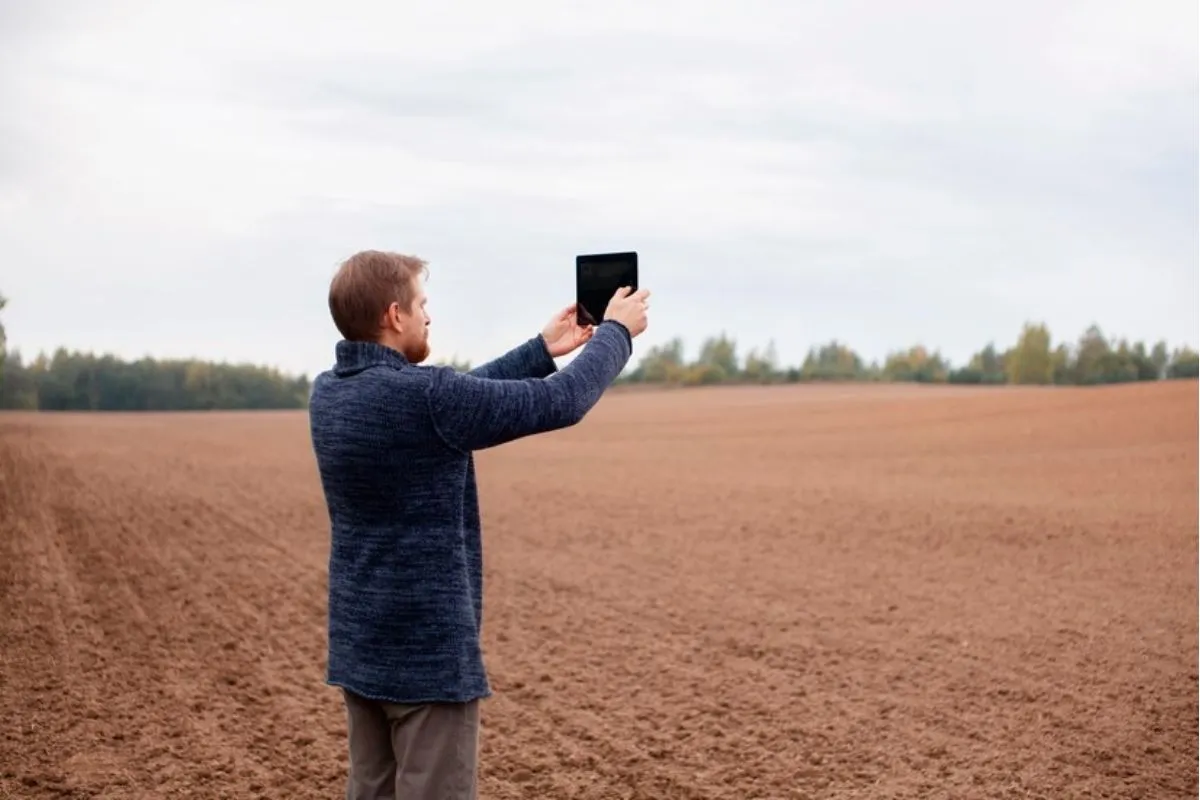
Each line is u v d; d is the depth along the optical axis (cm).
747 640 902
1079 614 1028
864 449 3778
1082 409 4591
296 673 758
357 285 296
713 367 11525
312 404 304
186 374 11631
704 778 545
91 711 641
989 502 2102
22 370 10706
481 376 317
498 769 558
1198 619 1000
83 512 1794
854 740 614
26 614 936
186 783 521
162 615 957
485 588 1174
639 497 2267
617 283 324
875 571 1304
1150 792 522
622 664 809
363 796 306
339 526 299
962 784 536
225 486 2458
